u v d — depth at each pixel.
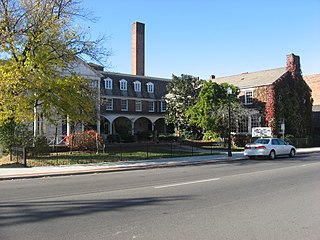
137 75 52.59
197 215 7.65
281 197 9.65
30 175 15.93
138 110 49.91
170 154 26.75
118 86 48.53
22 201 9.52
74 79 22.52
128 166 19.52
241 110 38.25
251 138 37.59
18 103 19.95
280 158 25.28
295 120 42.09
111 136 41.31
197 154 27.33
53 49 21.77
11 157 21.20
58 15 22.09
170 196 9.95
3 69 19.62
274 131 39.97
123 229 6.61
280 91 41.38
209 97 37.31
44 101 21.83
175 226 6.79
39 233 6.41
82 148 27.53
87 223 7.07
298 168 17.59
